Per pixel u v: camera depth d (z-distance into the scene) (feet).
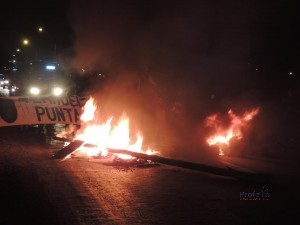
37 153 37.50
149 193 24.58
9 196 23.52
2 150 38.81
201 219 20.04
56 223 19.12
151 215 20.47
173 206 22.04
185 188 25.93
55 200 22.84
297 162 35.12
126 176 28.96
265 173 30.53
